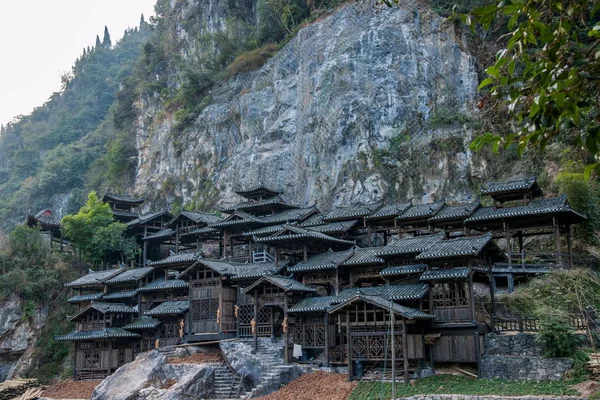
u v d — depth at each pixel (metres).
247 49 97.62
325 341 41.97
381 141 69.88
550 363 33.28
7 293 64.12
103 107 164.12
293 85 82.06
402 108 71.31
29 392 52.59
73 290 68.12
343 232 55.75
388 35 75.31
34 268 68.19
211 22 111.31
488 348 36.97
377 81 73.19
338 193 69.38
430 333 37.59
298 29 88.75
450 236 49.06
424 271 40.19
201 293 51.34
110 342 52.94
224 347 46.00
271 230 58.69
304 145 76.25
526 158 60.41
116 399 43.06
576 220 46.56
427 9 76.12
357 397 35.09
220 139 88.50
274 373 40.50
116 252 73.00
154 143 99.69
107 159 118.00
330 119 73.38
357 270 46.78
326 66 77.19
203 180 88.06
